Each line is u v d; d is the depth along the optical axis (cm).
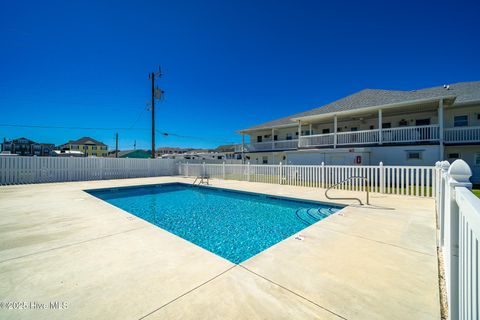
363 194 752
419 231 378
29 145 6047
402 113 1524
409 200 650
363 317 169
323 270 244
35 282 221
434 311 176
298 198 717
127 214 501
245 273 237
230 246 420
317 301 188
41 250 302
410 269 246
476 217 78
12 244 323
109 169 1397
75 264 260
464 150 1302
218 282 219
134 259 273
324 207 656
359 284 216
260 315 170
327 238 345
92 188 949
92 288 210
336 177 896
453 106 1344
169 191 1082
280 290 205
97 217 474
